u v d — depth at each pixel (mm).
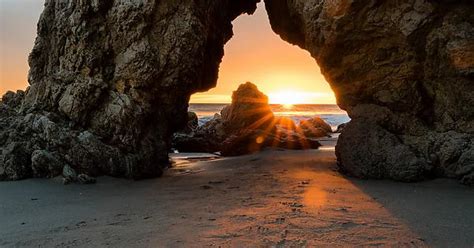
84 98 11789
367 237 5980
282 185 10344
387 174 10867
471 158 9977
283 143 19938
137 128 11969
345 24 11602
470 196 8711
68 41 12133
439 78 11031
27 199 8875
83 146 11188
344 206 7926
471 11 10172
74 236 6199
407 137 11555
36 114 11984
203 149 21547
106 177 11320
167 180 11656
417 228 6414
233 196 9125
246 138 19719
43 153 10836
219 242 5812
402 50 11375
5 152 10961
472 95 10281
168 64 12125
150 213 7641
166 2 11930
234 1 16984
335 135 29531
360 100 13039
